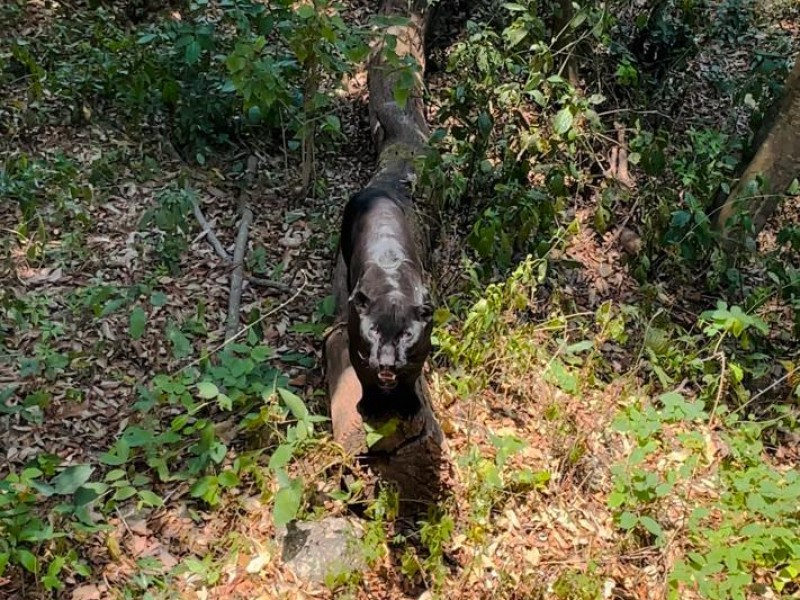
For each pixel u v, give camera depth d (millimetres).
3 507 2828
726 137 4598
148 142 4602
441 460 2975
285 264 4109
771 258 4328
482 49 4305
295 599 2820
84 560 2902
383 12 5227
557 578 2980
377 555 2904
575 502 3273
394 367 2623
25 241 3998
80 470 2830
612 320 3855
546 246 3998
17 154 4383
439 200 3902
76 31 5117
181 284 3932
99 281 3863
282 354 3684
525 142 4254
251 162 4605
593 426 3537
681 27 5156
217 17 5340
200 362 3467
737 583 2863
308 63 4215
